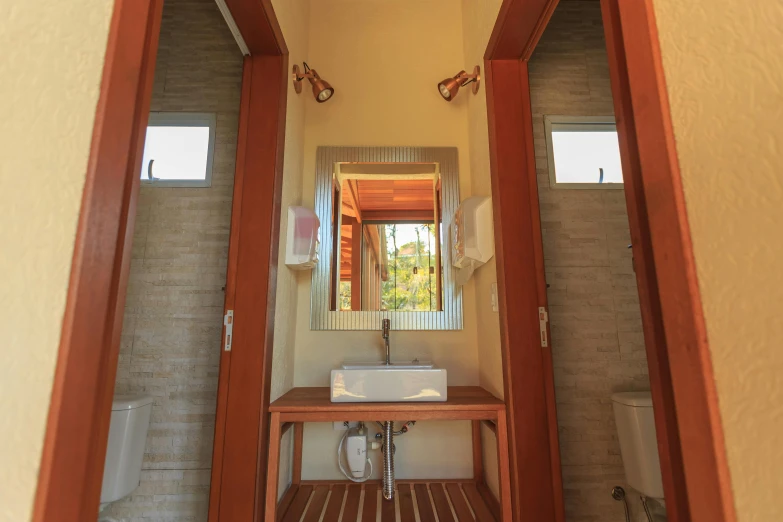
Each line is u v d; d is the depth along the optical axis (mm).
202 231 1879
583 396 1740
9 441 477
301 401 1472
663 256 527
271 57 1589
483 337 1806
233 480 1282
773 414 397
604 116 1979
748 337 423
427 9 2244
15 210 508
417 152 2100
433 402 1433
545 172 1935
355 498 1652
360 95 2158
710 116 478
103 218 568
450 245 2012
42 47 545
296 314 1929
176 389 1750
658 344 546
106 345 559
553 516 1278
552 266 1851
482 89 1778
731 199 448
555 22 2082
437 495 1678
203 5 2080
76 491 508
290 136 1758
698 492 467
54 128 542
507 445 1373
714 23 482
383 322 1832
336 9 2244
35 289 508
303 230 1721
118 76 602
